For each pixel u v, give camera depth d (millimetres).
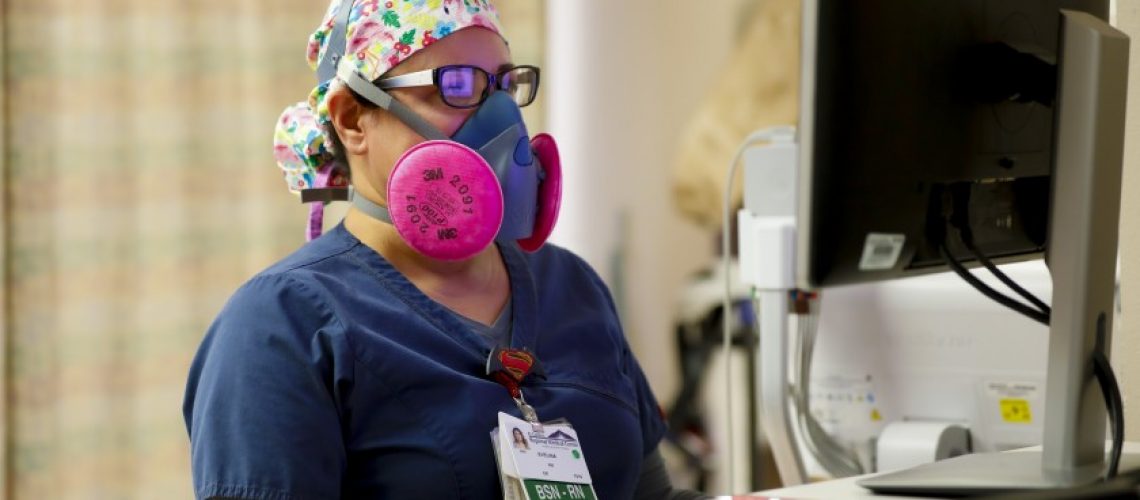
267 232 3297
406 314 1542
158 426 3316
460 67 1549
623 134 3166
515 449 1462
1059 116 1322
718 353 3205
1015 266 2100
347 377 1461
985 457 1510
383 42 1562
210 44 3266
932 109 1362
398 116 1561
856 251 1333
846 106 1273
